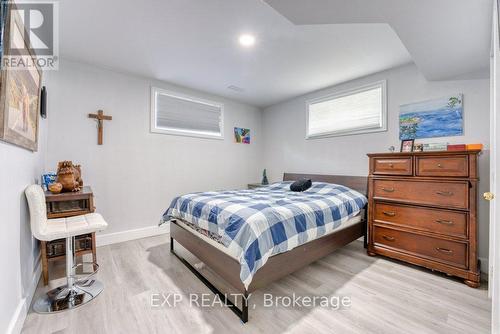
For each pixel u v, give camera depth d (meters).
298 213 2.02
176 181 3.70
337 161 3.62
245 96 4.20
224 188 4.32
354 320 1.58
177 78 3.37
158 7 1.85
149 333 1.46
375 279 2.15
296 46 2.47
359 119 3.37
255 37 2.30
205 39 2.34
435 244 2.22
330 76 3.27
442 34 1.73
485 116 2.32
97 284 2.03
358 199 2.86
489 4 1.39
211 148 4.13
